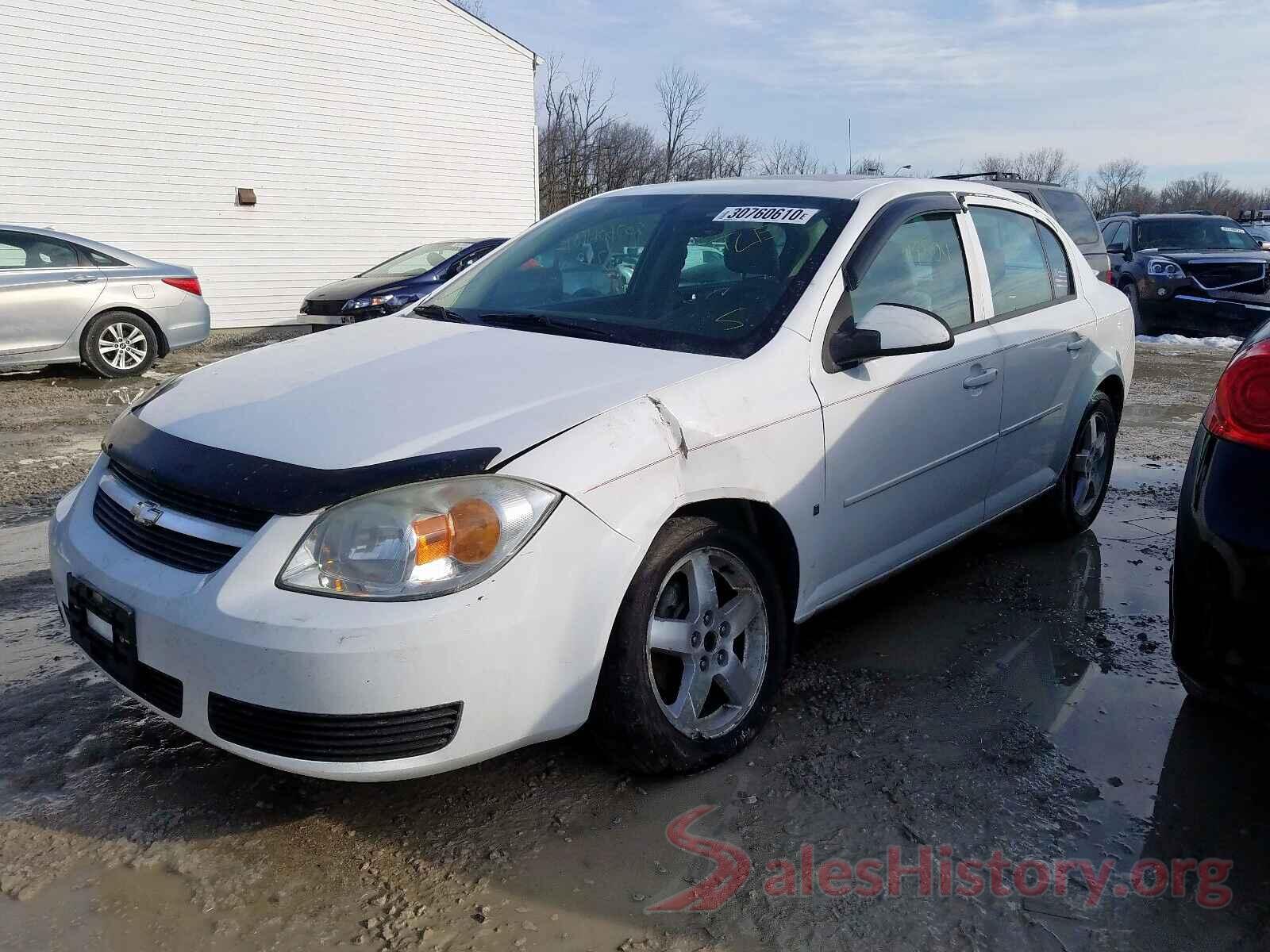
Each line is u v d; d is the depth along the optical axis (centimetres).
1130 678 337
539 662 227
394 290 1155
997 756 287
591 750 286
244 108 1642
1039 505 464
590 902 224
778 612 291
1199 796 270
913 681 332
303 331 1641
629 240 360
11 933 212
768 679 291
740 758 283
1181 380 970
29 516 520
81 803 260
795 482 289
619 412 248
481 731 222
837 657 350
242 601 214
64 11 1452
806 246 326
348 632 208
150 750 287
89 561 246
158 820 253
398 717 213
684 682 269
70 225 1507
